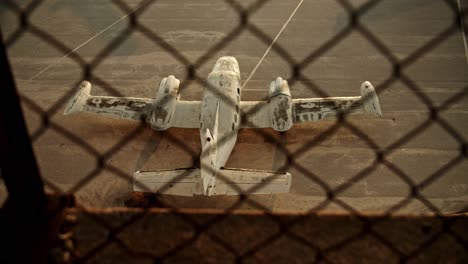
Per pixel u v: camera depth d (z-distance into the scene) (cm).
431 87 1476
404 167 1192
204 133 1116
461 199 1106
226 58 1400
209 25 1827
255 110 1276
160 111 1256
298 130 1295
